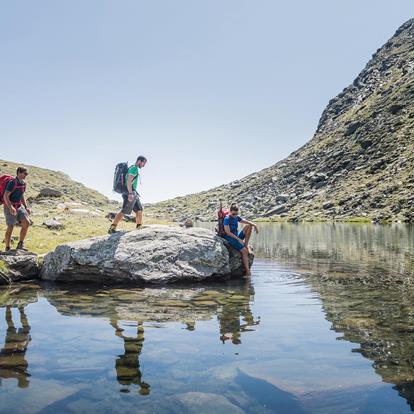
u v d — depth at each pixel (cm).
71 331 816
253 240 4025
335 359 645
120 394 525
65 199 5834
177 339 762
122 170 1662
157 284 1428
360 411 476
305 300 1119
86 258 1446
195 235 1602
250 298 1166
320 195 15700
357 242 3497
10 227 1564
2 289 1333
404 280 1435
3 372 596
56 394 523
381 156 15550
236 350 697
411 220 9244
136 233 1573
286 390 534
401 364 618
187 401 503
